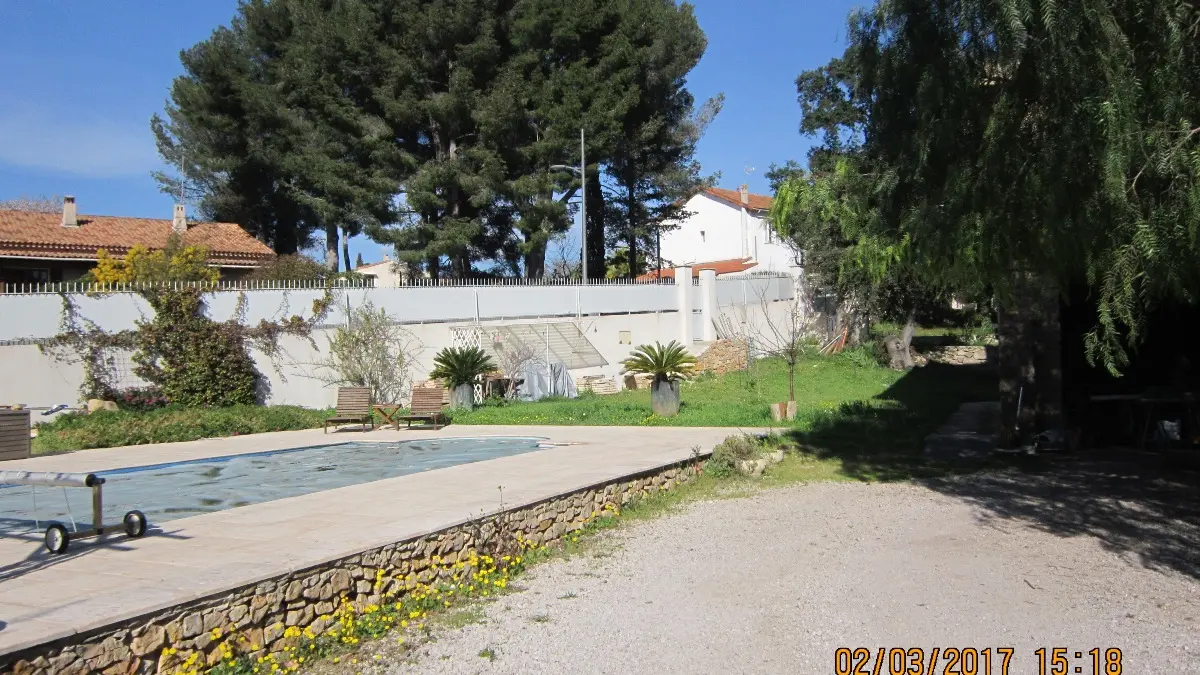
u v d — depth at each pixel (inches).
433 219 1196.5
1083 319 552.4
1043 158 304.5
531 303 941.8
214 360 692.1
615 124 1171.9
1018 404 524.4
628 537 343.0
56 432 586.6
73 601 191.9
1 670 154.6
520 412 735.7
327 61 1123.9
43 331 629.0
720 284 1224.8
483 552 294.5
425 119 1146.7
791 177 441.1
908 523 348.8
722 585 266.1
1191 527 324.8
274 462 495.8
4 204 2123.5
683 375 936.9
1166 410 530.0
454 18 1086.4
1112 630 217.6
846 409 711.1
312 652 212.5
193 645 192.2
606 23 1207.6
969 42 337.4
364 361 767.7
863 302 1167.6
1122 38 276.5
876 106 383.2
